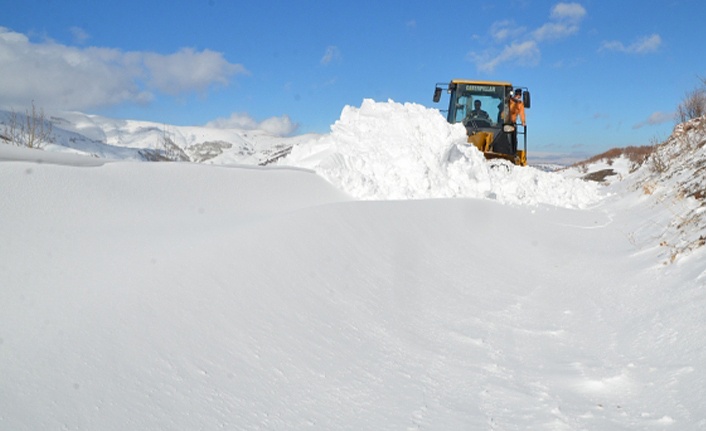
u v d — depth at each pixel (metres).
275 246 4.59
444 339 4.44
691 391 3.37
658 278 5.73
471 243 7.61
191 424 2.51
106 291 3.09
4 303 2.74
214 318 3.31
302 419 2.87
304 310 3.98
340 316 4.19
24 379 2.29
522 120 16.69
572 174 31.58
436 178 10.80
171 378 2.71
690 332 4.11
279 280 4.15
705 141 12.86
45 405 2.22
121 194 5.02
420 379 3.67
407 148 10.71
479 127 16.22
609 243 8.70
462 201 9.45
